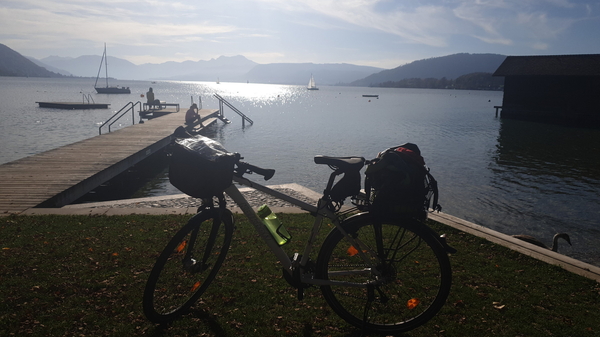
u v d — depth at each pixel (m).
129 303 3.29
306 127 37.03
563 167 19.44
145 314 2.86
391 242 2.94
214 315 3.14
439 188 14.88
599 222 11.22
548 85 43.78
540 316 3.29
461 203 12.95
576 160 21.45
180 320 3.03
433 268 3.37
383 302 3.05
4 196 8.28
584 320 3.23
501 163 20.28
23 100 65.88
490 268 4.32
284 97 130.88
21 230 5.50
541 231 10.52
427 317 2.94
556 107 43.19
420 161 2.71
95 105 51.75
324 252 2.93
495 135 32.69
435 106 82.50
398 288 3.22
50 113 43.16
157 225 5.84
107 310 3.18
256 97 124.88
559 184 15.78
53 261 4.19
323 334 2.95
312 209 2.91
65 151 14.40
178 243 2.92
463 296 3.59
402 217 2.75
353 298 3.21
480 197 13.69
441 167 19.11
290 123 41.03
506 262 4.53
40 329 2.88
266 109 65.56
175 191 13.73
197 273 3.18
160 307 3.01
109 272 3.90
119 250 4.59
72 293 3.45
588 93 40.22
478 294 3.62
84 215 6.57
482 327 3.10
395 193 2.64
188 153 2.74
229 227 3.25
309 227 5.84
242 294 3.48
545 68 44.09
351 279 3.12
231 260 4.28
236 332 2.92
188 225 2.93
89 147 15.48
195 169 2.73
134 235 5.25
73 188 9.38
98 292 3.48
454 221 6.02
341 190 2.77
